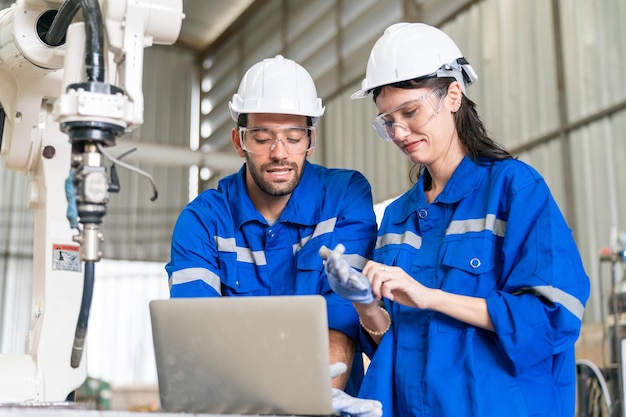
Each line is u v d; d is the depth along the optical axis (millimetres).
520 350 1597
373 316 1812
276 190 2006
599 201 5840
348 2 8695
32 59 1898
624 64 5746
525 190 1728
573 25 6152
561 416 1685
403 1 7863
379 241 1977
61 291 1954
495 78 6793
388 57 1823
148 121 11062
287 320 1341
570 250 1665
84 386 7020
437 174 1885
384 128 1852
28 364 1886
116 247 10703
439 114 1800
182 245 2064
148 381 10422
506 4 6727
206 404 1442
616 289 4129
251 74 2072
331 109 8852
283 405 1378
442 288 1750
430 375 1685
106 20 1531
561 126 6148
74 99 1438
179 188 10992
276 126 1974
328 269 1506
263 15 10242
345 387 2041
